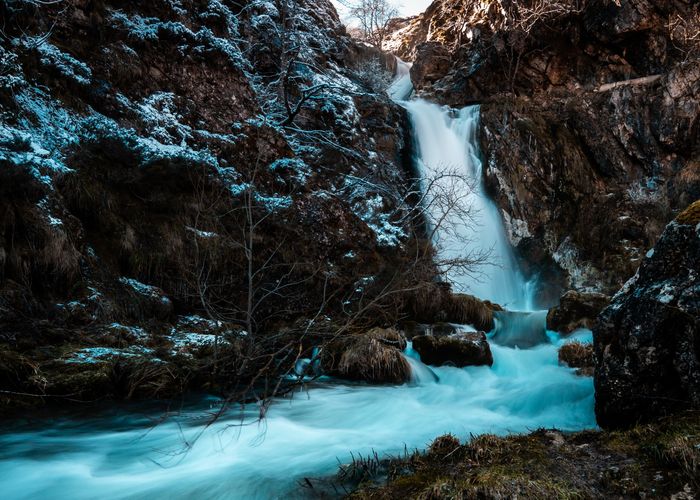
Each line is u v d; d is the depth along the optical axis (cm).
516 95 2097
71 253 753
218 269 923
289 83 1752
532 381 752
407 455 440
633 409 423
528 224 1781
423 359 870
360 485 375
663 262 434
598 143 1844
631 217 1675
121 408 605
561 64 2062
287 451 488
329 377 790
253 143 1212
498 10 2317
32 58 944
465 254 1636
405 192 1722
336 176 1497
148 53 1180
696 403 385
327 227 1141
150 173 921
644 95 1820
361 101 1909
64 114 939
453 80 2281
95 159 908
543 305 1650
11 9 955
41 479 433
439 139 2017
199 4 1425
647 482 322
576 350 850
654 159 1784
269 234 1027
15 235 711
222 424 565
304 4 2344
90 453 486
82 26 1084
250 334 656
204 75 1258
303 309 977
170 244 896
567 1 2033
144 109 1089
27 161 736
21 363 595
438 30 2848
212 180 985
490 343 1052
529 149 1823
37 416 562
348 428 571
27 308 685
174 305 882
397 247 1265
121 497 400
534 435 421
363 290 1002
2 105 838
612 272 1582
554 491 319
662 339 409
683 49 1853
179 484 418
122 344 720
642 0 1905
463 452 391
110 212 872
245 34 1842
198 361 706
